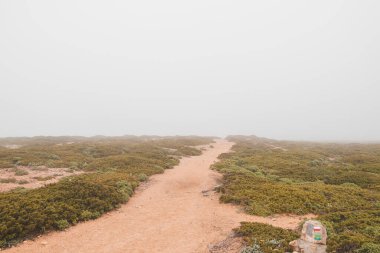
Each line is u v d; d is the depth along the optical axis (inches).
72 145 2074.3
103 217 730.8
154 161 1492.4
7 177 1036.5
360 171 1273.4
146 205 855.1
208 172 1334.9
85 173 1175.0
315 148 2669.8
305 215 758.5
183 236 620.7
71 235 605.6
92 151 1838.1
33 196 727.1
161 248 560.4
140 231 645.9
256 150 2235.5
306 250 489.4
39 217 624.7
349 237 534.6
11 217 595.5
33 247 538.6
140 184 1084.5
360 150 2468.0
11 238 552.4
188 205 858.1
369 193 925.8
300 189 959.6
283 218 736.3
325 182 1148.5
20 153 1513.3
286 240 550.3
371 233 569.6
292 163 1513.3
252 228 622.5
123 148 2032.5
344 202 831.1
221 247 559.8
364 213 697.0
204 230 655.8
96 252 534.9
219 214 768.9
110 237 607.5
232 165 1459.2
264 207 798.5
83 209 729.6
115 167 1305.4
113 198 831.1
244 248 522.9
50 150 1722.4
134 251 544.4
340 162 1733.5
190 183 1141.1
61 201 733.3
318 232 488.7
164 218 738.2
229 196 895.1
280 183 1075.9
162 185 1091.3
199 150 2298.2
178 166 1515.7
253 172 1320.1
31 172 1147.3
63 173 1167.0
